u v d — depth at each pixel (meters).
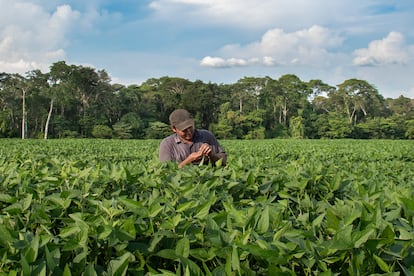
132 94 98.50
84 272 1.85
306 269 1.98
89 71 90.31
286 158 21.78
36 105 89.56
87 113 93.00
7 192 3.47
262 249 1.90
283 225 2.39
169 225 2.31
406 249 1.98
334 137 100.94
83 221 2.24
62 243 2.15
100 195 3.51
